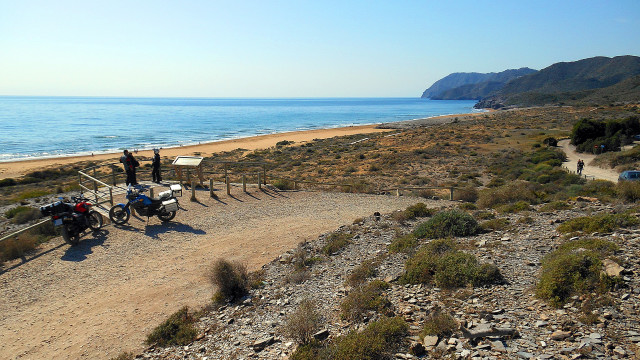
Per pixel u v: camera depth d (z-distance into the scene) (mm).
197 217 14727
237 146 70875
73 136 85688
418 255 8695
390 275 8391
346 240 11898
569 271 6109
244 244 12570
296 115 191000
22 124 116125
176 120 144125
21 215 16422
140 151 62375
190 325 7672
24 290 9352
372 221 14227
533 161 41812
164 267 10727
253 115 187250
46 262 10742
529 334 5051
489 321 5551
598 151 45344
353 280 8391
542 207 13117
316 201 18125
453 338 5246
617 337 4625
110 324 8062
